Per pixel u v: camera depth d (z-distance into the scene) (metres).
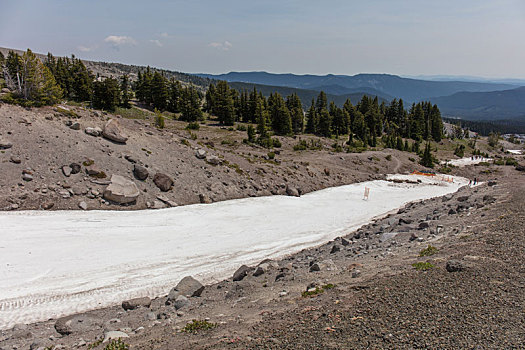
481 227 18.06
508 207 22.12
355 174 68.00
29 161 28.91
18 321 13.91
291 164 59.47
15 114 33.75
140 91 114.25
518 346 6.60
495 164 107.50
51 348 10.00
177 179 37.19
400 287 10.60
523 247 13.14
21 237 21.66
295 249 25.83
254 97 124.12
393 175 75.44
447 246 15.33
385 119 153.25
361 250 20.08
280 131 106.56
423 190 60.34
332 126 131.88
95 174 30.98
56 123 35.47
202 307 13.34
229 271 20.81
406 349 7.06
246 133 98.50
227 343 8.49
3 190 25.55
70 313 14.95
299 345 7.84
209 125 107.06
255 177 46.72
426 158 94.88
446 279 10.74
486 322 7.74
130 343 9.39
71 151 32.09
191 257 22.83
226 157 49.66
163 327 10.88
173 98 119.94
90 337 11.09
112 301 16.31
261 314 10.68
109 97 93.56
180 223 29.12
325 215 37.44
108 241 23.48
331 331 8.34
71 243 22.20
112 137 37.16
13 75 42.75
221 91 115.50
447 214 26.70
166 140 44.75
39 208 25.88
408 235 21.50
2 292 16.05
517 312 8.06
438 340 7.21
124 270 19.92
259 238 27.92
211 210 34.03
